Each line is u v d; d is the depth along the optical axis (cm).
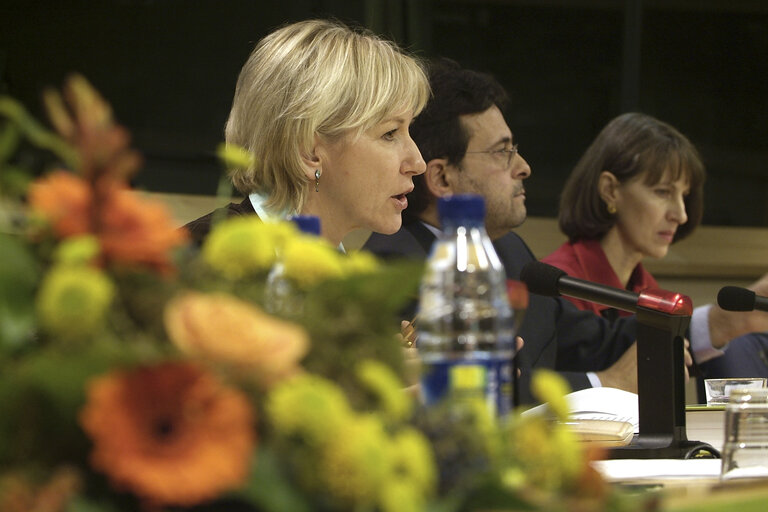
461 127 591
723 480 279
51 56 734
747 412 286
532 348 558
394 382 137
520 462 139
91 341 118
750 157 973
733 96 977
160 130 766
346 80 467
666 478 289
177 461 108
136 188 149
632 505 138
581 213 677
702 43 957
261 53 479
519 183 608
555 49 912
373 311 142
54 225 131
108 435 107
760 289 617
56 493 109
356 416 127
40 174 140
